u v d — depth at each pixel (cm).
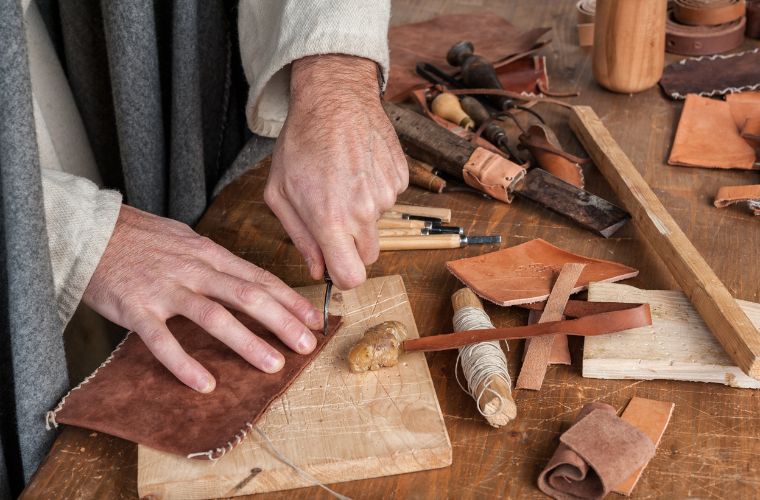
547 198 147
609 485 91
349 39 124
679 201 147
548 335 115
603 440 95
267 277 119
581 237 142
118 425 104
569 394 110
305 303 118
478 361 108
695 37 188
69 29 155
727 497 95
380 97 134
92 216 116
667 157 160
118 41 144
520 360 116
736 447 101
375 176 112
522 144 159
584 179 157
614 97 181
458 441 104
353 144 112
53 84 161
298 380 111
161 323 112
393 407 106
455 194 157
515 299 122
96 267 115
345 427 104
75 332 170
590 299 121
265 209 156
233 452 101
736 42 191
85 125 170
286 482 100
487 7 227
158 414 106
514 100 175
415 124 161
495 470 100
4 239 108
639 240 139
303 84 122
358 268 110
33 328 106
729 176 153
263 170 169
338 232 109
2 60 96
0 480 119
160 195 165
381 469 100
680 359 109
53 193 113
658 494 95
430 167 159
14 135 99
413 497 98
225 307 122
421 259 140
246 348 110
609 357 110
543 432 105
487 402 103
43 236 104
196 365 109
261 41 138
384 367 112
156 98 153
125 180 163
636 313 108
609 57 176
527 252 134
